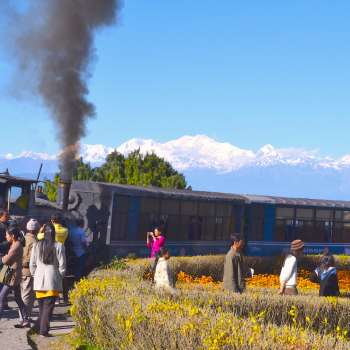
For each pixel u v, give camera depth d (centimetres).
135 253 2959
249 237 3653
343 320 1521
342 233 4194
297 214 3925
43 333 1413
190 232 3291
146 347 969
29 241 1577
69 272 2311
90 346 1259
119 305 1131
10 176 2384
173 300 1316
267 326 972
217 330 892
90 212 2883
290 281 1627
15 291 1512
